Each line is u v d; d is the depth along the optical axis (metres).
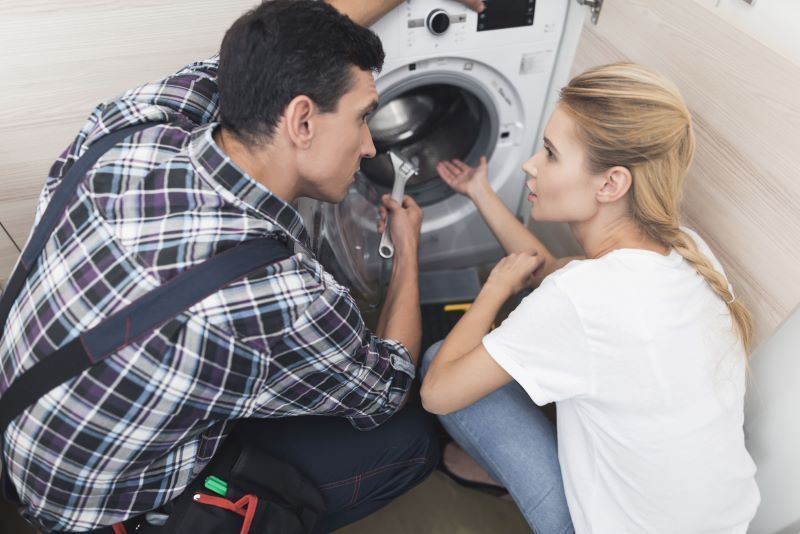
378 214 1.41
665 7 0.89
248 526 0.78
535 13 1.17
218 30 1.05
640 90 0.69
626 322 0.68
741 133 0.80
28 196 1.24
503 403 0.98
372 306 1.47
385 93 1.24
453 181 1.31
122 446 0.66
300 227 0.77
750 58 0.75
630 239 0.77
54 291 0.66
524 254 0.97
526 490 0.93
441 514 1.20
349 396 0.79
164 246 0.64
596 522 0.82
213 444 0.78
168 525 0.76
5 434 0.68
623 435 0.75
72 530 0.73
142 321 0.61
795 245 0.75
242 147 0.70
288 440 0.94
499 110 1.35
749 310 0.87
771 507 0.99
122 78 1.08
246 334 0.64
